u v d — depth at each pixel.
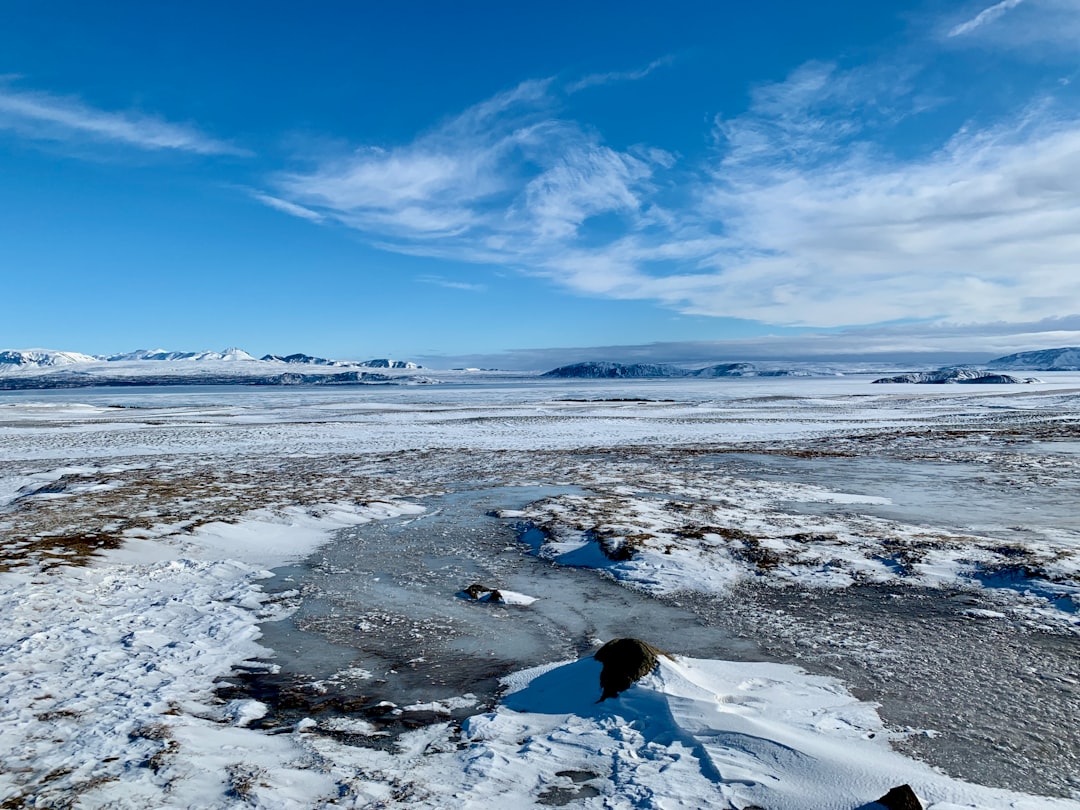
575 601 9.43
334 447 32.69
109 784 4.47
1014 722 5.50
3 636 7.56
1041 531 12.80
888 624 8.13
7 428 44.09
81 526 13.58
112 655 7.19
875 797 4.17
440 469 24.41
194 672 6.85
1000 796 4.29
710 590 9.73
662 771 4.63
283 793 4.41
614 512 15.12
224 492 18.59
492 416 54.81
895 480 20.12
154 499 17.27
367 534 14.05
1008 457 24.31
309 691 6.43
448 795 4.42
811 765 4.55
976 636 7.63
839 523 13.88
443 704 6.13
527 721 5.65
